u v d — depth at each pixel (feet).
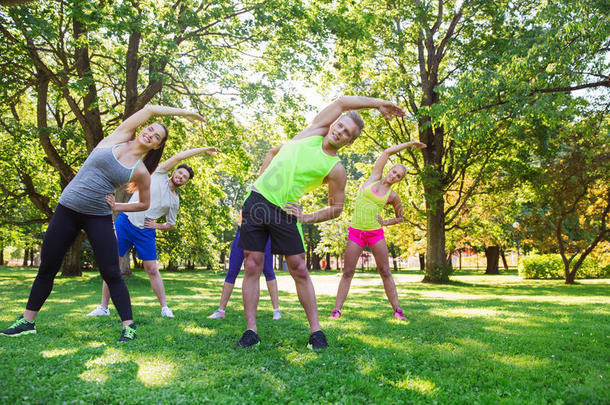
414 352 9.48
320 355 9.09
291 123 46.11
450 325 13.10
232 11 40.14
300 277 10.25
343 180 10.84
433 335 11.62
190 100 45.96
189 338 10.52
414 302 22.34
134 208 11.21
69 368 7.66
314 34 41.52
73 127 48.08
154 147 10.95
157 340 10.10
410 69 58.70
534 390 7.30
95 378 7.14
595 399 6.69
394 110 11.25
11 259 164.66
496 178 58.29
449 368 8.42
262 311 16.76
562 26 27.71
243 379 7.43
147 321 13.08
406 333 11.78
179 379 7.29
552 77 28.50
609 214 56.70
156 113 10.94
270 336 11.07
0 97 39.63
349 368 8.27
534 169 53.98
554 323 13.85
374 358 8.85
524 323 13.85
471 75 32.83
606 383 7.47
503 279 71.92
